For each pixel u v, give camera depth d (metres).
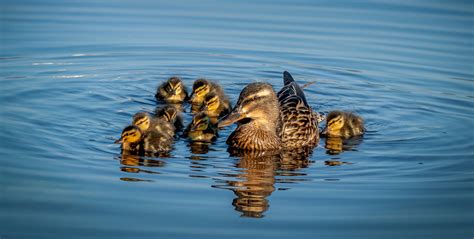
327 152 13.84
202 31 20.66
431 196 11.74
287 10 22.67
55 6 22.12
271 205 11.36
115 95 16.53
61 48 19.03
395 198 11.66
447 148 13.90
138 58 18.83
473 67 18.33
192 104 16.77
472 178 12.40
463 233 10.72
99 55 18.80
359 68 18.34
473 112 15.88
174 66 18.48
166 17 21.64
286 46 19.70
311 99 16.64
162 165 12.77
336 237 10.50
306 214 11.09
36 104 15.48
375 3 23.45
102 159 12.87
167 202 11.30
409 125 15.24
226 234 10.46
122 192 11.58
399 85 17.41
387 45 19.77
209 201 11.36
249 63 18.70
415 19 21.88
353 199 11.59
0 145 13.20
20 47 18.89
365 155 13.58
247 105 13.80
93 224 10.67
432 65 18.45
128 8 22.31
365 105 16.34
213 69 18.41
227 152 13.70
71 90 16.50
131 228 10.58
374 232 10.68
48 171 12.27
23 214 10.94
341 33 20.64
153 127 13.91
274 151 13.88
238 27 21.03
